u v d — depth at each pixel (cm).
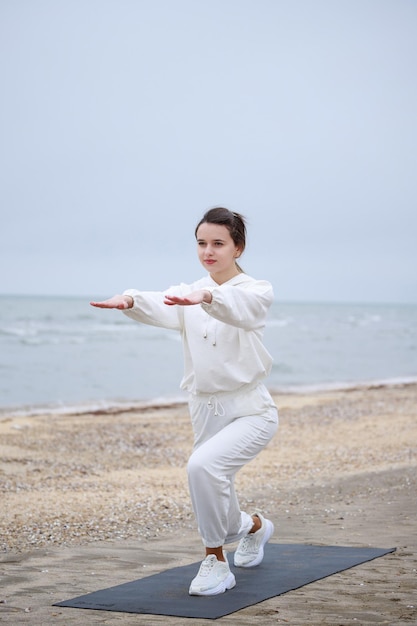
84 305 8769
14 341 3838
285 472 1014
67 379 2553
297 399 1995
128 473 1039
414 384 2514
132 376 2692
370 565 518
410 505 743
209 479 447
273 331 5816
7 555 579
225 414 470
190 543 619
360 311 11600
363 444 1261
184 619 409
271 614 413
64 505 792
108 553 582
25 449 1222
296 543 590
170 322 473
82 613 424
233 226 475
